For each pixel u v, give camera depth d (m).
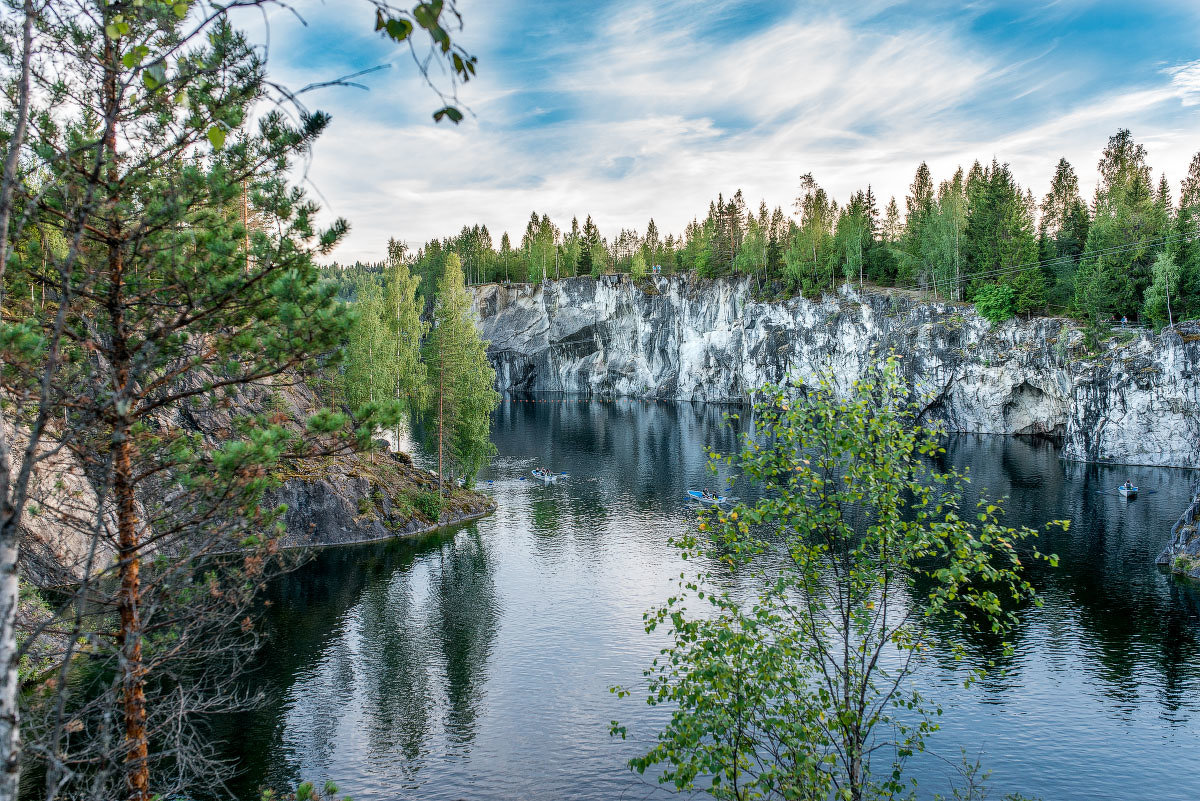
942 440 105.19
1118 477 76.69
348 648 35.44
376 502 58.12
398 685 31.50
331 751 26.19
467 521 62.12
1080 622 38.44
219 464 9.53
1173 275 87.50
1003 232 114.12
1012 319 107.38
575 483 79.81
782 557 47.97
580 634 37.09
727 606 14.31
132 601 10.37
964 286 121.00
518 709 29.42
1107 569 47.19
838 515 14.02
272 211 10.03
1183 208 100.31
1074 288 104.62
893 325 122.19
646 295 190.25
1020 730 27.80
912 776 24.77
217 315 10.65
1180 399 82.31
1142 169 126.06
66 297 5.86
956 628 37.28
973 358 109.88
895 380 14.34
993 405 109.00
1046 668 32.97
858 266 134.62
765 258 157.75
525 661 33.94
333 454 10.54
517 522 61.75
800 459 14.31
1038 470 81.44
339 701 30.00
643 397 192.88
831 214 159.88
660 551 52.25
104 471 8.84
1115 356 88.62
